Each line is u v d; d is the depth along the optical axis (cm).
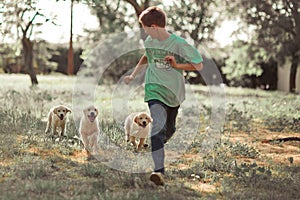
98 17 2247
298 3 2506
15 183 558
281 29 2623
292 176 664
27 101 1398
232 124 1148
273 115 1398
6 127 916
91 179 595
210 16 2402
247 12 2589
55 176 605
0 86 2134
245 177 629
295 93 2606
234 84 3416
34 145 798
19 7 1939
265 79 3409
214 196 555
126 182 576
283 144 962
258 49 2873
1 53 3491
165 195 532
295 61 2706
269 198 545
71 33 2552
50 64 3794
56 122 888
